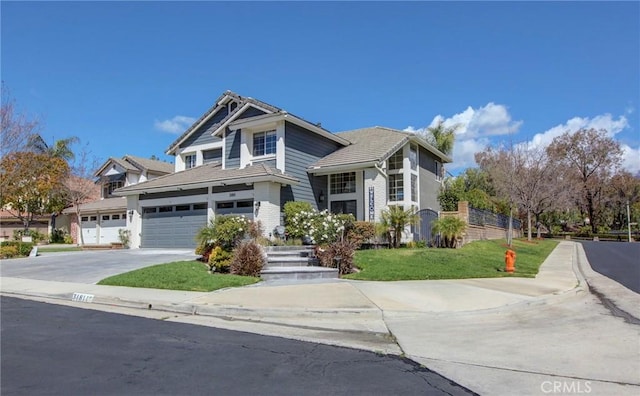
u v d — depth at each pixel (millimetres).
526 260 18719
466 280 12766
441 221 20234
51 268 15703
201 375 5129
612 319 8367
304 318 8570
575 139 55562
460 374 5254
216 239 14656
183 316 8844
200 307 9117
